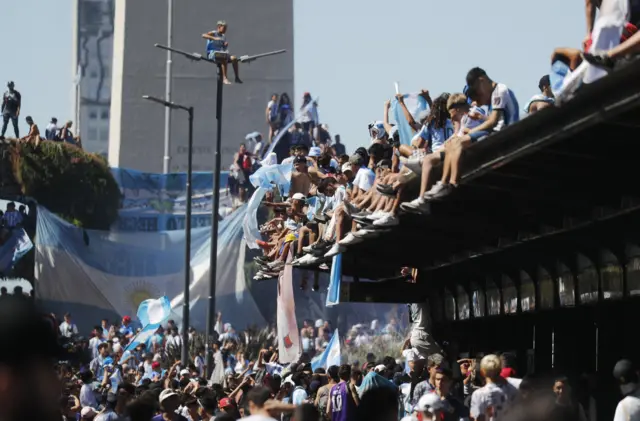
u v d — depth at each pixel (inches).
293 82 5319.9
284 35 5319.9
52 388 191.0
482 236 981.8
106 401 993.5
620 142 666.8
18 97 3297.2
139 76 5265.8
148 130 5265.8
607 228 867.4
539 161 716.7
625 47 543.2
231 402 909.8
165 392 780.0
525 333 1165.1
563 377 599.5
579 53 653.3
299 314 2913.4
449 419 788.6
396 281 1307.8
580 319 1046.4
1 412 187.8
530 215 869.8
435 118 980.6
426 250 1095.0
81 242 3248.0
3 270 3157.0
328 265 1382.9
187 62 5285.4
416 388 885.2
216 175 2272.4
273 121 3334.2
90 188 3353.8
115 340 2450.8
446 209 880.3
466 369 1077.1
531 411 277.3
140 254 3351.4
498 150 677.9
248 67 5295.3
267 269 1501.0
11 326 188.5
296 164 1437.0
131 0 5265.8
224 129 5285.4
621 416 617.6
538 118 601.3
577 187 765.3
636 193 749.3
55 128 3457.2
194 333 2506.2
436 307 1301.7
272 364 1487.5
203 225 3400.6
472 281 1205.7
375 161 1144.8
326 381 1203.2
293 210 1381.6
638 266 837.2
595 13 647.1
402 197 874.8
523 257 1013.8
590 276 919.7
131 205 3420.3
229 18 5310.0
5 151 3297.2
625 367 645.9
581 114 570.3
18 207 3203.7
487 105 767.1
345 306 2876.5
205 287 3284.9
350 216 986.1
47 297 3176.7
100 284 3255.4
